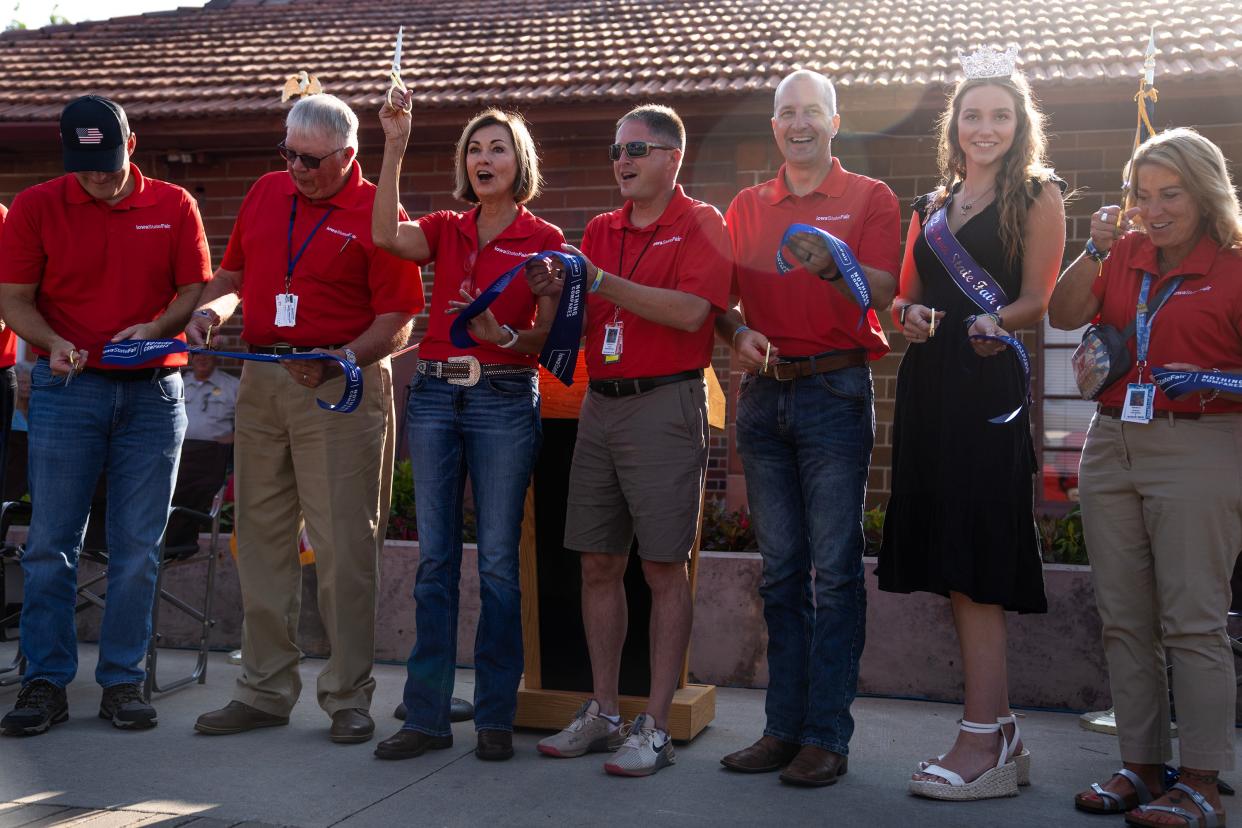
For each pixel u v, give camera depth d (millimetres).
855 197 3592
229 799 3242
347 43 10445
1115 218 3277
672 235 3676
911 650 4816
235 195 9062
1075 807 3332
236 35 11180
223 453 4836
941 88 7520
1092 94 7328
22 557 4211
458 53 9633
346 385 3656
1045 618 4711
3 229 4113
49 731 3967
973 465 3363
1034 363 7934
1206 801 3148
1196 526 3166
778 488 3676
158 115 8539
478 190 3846
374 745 3861
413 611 5328
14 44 11523
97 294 4121
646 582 4098
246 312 4055
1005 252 3396
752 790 3414
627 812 3182
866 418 3559
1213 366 3217
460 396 3777
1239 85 7160
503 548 3756
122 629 4137
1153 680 3330
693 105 7867
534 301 3852
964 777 3377
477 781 3455
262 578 4078
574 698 4078
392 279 3979
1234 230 3178
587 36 9820
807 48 8734
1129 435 3270
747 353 3529
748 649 4969
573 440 4141
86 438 4098
